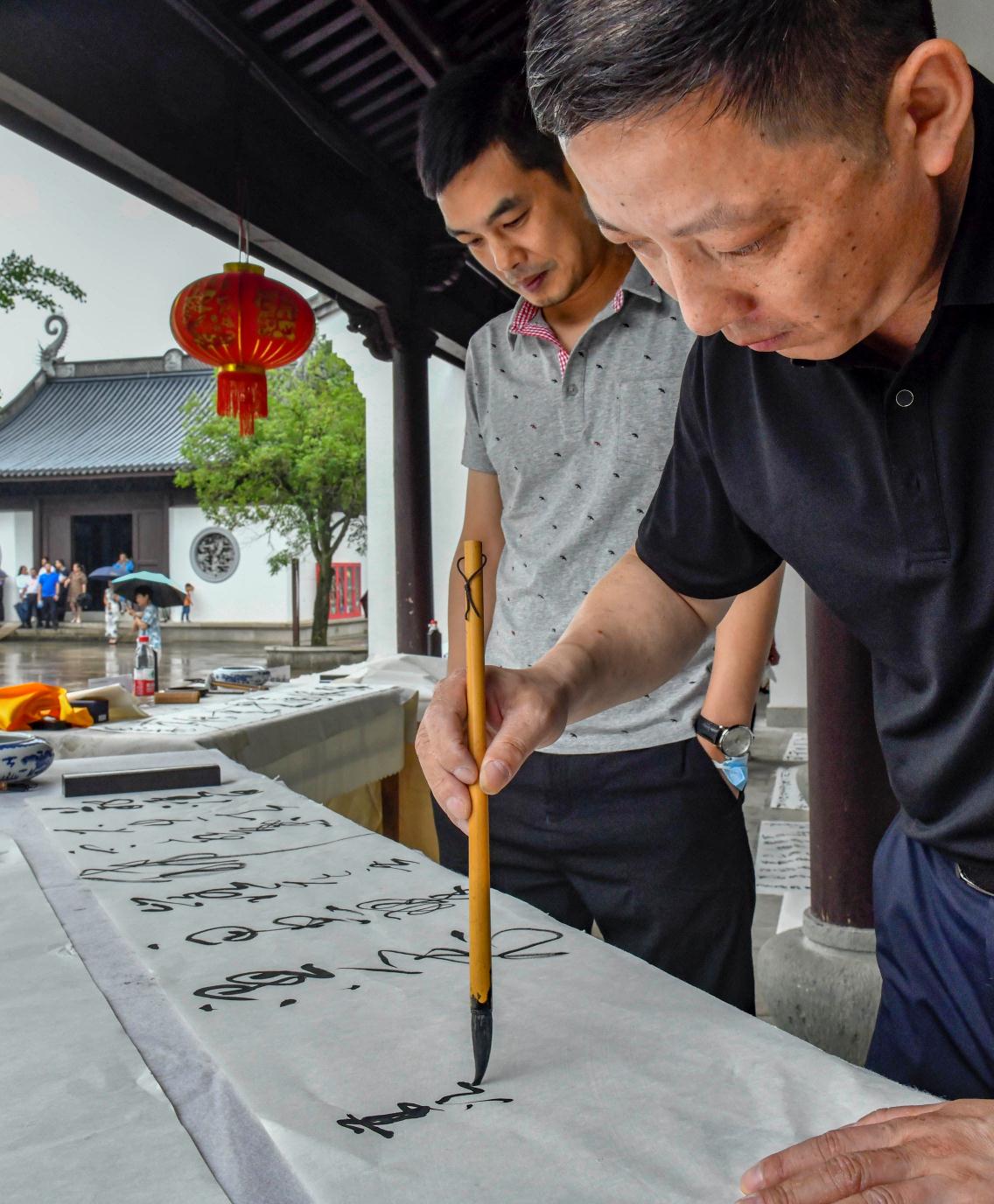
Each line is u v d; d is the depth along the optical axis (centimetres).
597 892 146
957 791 87
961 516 76
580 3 55
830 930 214
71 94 284
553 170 135
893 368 79
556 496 151
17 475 2069
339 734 285
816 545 89
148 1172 54
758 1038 72
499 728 88
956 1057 92
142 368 2609
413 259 549
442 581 795
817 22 53
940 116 59
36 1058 68
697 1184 54
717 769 142
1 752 160
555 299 143
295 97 380
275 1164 56
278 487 1447
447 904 102
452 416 788
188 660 1562
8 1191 53
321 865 116
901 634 85
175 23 327
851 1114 61
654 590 109
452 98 135
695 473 104
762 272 60
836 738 211
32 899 102
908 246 62
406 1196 53
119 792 159
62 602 2144
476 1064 66
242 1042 71
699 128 54
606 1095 64
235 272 365
